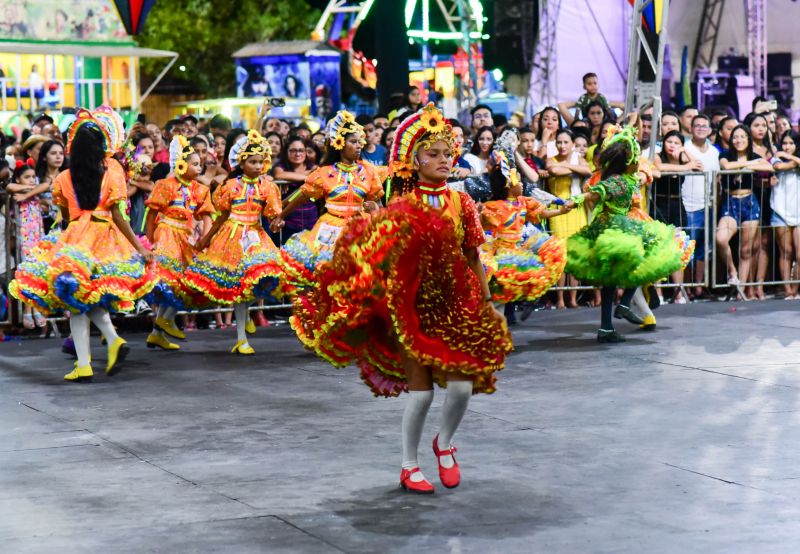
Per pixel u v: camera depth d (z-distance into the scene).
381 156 13.65
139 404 8.84
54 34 25.84
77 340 9.73
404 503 6.15
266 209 11.00
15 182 12.09
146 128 14.22
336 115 10.71
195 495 6.36
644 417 8.13
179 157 11.04
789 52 20.19
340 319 6.32
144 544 5.54
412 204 6.17
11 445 7.58
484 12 24.83
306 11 41.56
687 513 5.90
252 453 7.29
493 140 13.17
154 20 40.66
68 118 19.39
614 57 19.48
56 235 9.73
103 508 6.14
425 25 24.41
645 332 11.88
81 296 9.42
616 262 10.84
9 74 25.94
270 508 6.09
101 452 7.38
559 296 13.73
